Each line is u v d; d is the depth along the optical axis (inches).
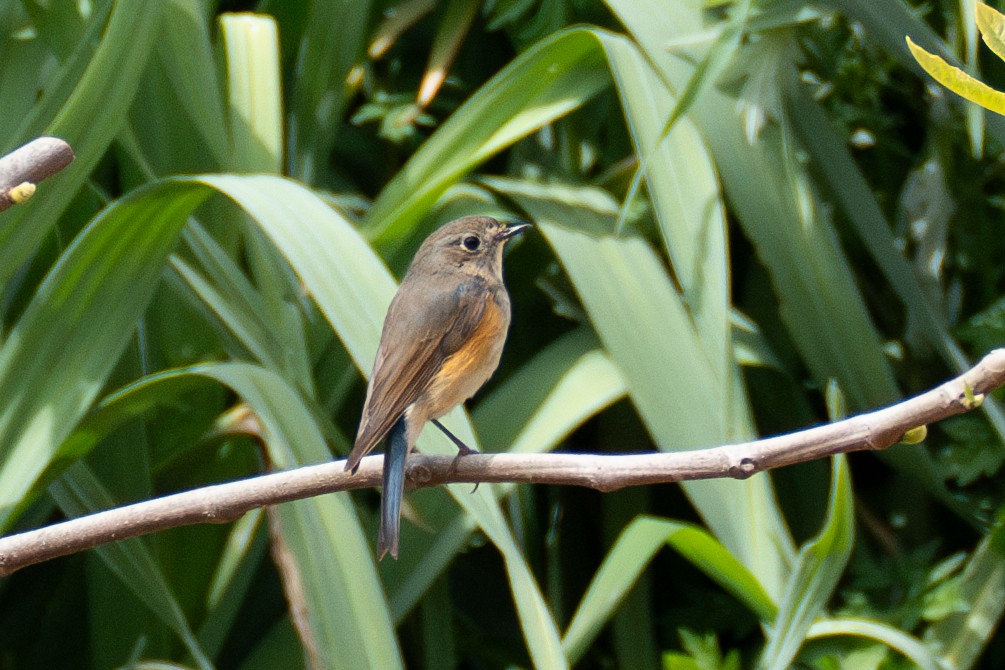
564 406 302.5
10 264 277.4
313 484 204.1
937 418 168.2
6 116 312.7
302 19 366.6
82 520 198.8
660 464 191.2
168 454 320.8
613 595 263.9
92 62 277.6
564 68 325.7
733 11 279.3
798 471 334.6
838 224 350.3
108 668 304.7
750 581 263.9
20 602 341.7
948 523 334.0
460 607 351.6
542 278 346.9
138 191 264.8
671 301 299.9
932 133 335.0
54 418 264.8
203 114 312.7
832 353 300.0
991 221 347.3
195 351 329.1
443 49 354.6
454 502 299.3
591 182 347.9
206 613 311.6
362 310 257.9
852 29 340.5
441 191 317.4
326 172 372.5
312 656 245.8
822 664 282.4
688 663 275.3
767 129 306.3
